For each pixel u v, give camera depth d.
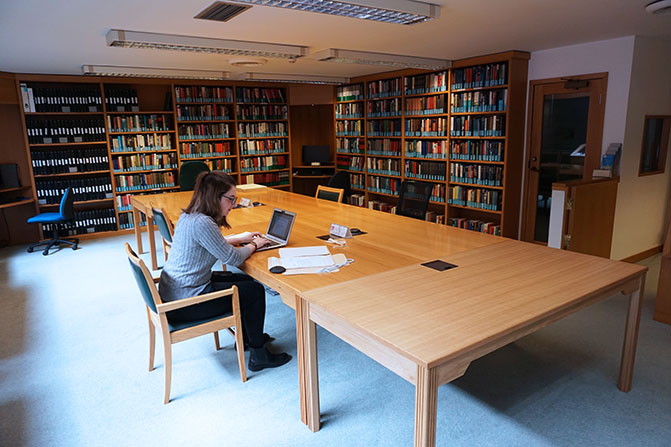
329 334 3.17
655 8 3.06
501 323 1.66
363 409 2.30
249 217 3.85
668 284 3.24
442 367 1.46
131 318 3.56
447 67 5.61
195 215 2.41
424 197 4.01
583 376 2.59
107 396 2.47
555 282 2.10
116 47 4.28
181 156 7.07
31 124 5.95
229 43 4.07
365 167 7.46
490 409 2.28
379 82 6.89
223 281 2.87
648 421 2.17
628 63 4.30
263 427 2.18
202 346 3.05
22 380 2.66
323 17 3.34
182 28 3.60
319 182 8.55
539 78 5.12
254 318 2.62
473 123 5.57
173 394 2.48
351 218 3.75
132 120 6.59
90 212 6.46
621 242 4.72
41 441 2.11
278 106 7.89
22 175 6.18
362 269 2.38
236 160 7.66
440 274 2.26
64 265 5.10
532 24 3.69
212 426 2.20
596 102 4.63
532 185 5.42
